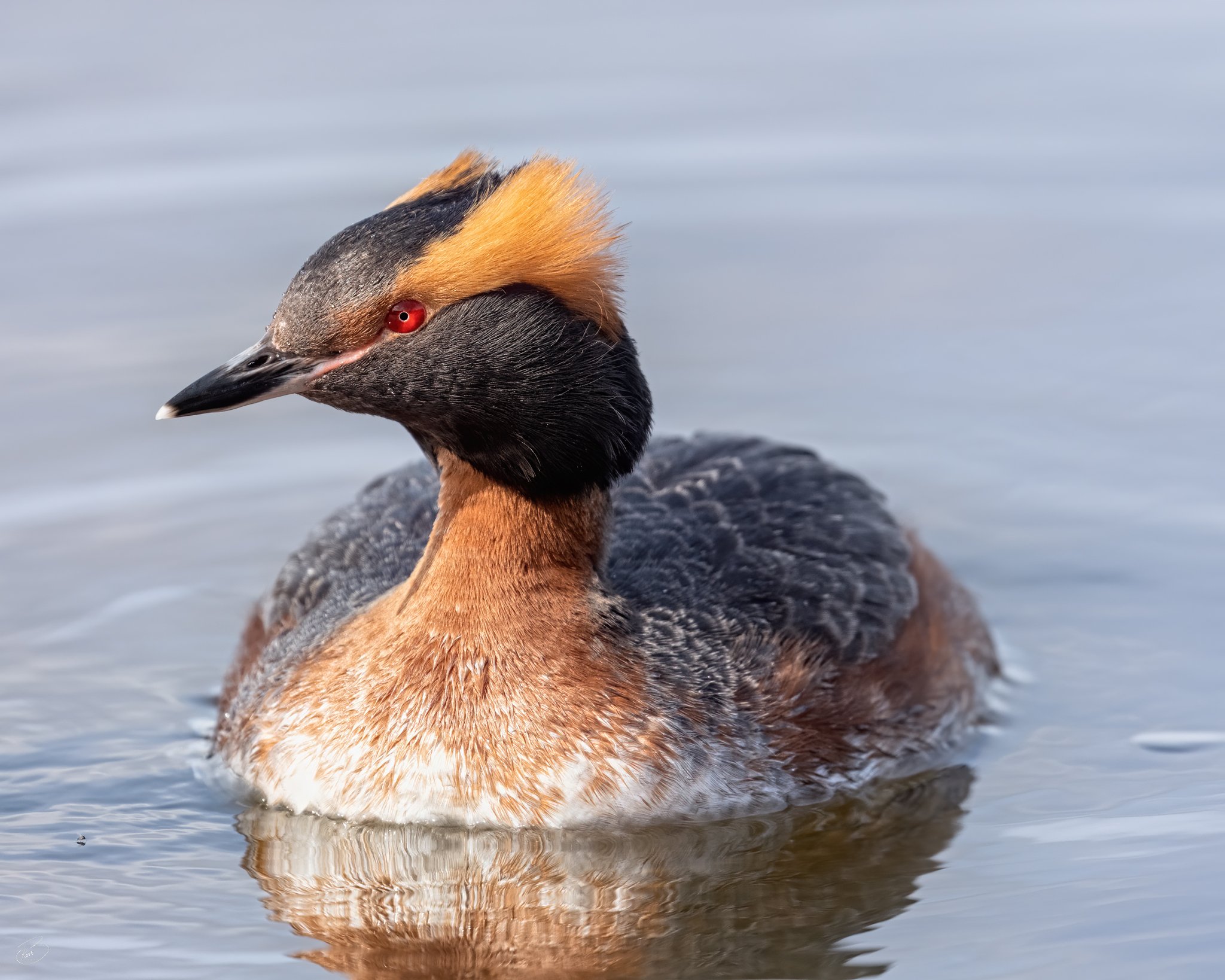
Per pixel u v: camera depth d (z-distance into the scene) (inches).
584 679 515.2
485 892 499.2
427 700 514.3
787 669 550.6
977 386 804.0
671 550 572.4
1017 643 660.7
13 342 809.5
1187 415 777.6
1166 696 618.5
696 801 519.8
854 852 521.0
